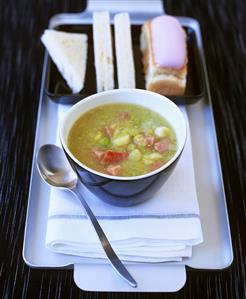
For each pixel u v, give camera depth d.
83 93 0.64
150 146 0.51
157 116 0.53
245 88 0.68
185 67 0.65
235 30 0.77
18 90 0.66
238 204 0.56
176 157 0.47
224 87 0.68
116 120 0.53
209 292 0.49
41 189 0.56
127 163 0.50
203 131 0.62
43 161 0.55
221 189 0.56
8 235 0.53
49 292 0.49
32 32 0.73
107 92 0.53
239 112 0.65
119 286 0.48
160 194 0.52
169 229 0.50
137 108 0.54
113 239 0.49
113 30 0.72
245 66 0.71
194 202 0.52
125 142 0.51
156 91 0.65
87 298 0.49
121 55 0.65
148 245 0.49
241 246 0.53
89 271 0.49
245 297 0.49
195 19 0.77
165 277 0.49
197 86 0.65
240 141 0.62
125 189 0.47
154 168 0.49
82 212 0.51
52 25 0.74
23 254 0.50
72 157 0.47
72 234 0.49
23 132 0.62
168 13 0.78
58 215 0.50
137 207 0.51
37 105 0.64
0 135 0.61
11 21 0.75
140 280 0.49
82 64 0.66
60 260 0.50
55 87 0.64
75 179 0.53
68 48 0.66
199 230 0.50
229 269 0.51
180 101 0.62
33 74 0.68
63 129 0.49
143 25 0.70
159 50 0.64
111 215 0.51
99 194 0.50
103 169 0.49
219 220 0.54
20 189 0.56
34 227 0.53
